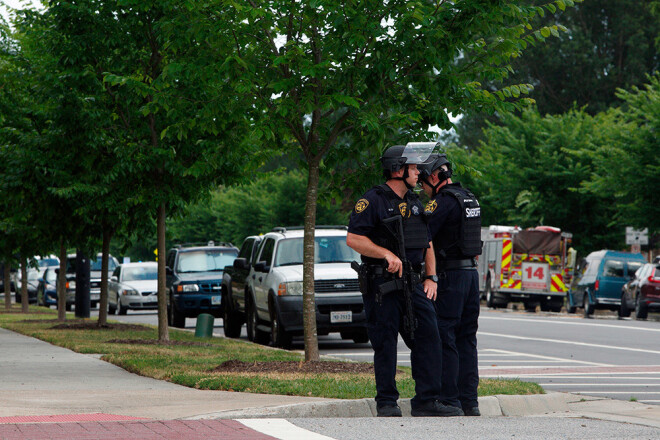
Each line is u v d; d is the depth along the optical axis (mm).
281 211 113188
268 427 13289
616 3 126688
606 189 67125
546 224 83688
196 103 24141
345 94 22203
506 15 22109
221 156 27688
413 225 15023
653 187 63531
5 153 36344
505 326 47719
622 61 129375
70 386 19922
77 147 33531
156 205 32312
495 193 85562
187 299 47125
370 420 14320
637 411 18516
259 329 36406
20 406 15961
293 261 35594
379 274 14992
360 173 24219
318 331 33469
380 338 15156
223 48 22312
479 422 14469
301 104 22219
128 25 31188
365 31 21250
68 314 60594
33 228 44688
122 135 33031
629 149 64312
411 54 21562
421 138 23109
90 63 32500
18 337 36688
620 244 83438
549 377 25438
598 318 60281
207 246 50719
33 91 33781
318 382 19156
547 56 123750
